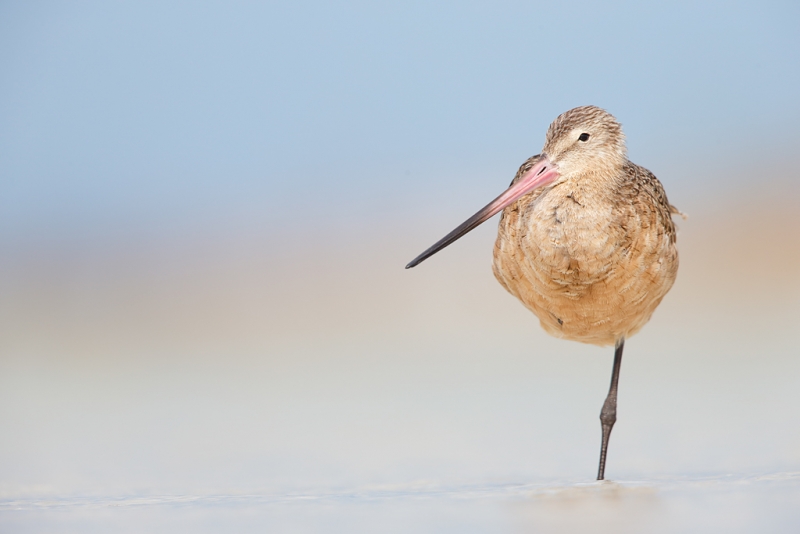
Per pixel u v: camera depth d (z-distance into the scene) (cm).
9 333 2047
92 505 845
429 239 2638
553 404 1413
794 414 1259
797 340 1755
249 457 1133
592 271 992
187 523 746
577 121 1030
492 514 738
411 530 691
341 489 921
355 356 1833
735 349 1734
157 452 1173
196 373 1742
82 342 1992
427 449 1150
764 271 2230
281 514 772
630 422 1281
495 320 2064
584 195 996
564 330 1072
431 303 2178
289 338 1997
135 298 2300
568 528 674
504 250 1059
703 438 1150
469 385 1568
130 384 1666
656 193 1090
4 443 1243
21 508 835
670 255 1046
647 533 651
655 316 2047
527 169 1101
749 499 760
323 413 1398
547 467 1038
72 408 1482
